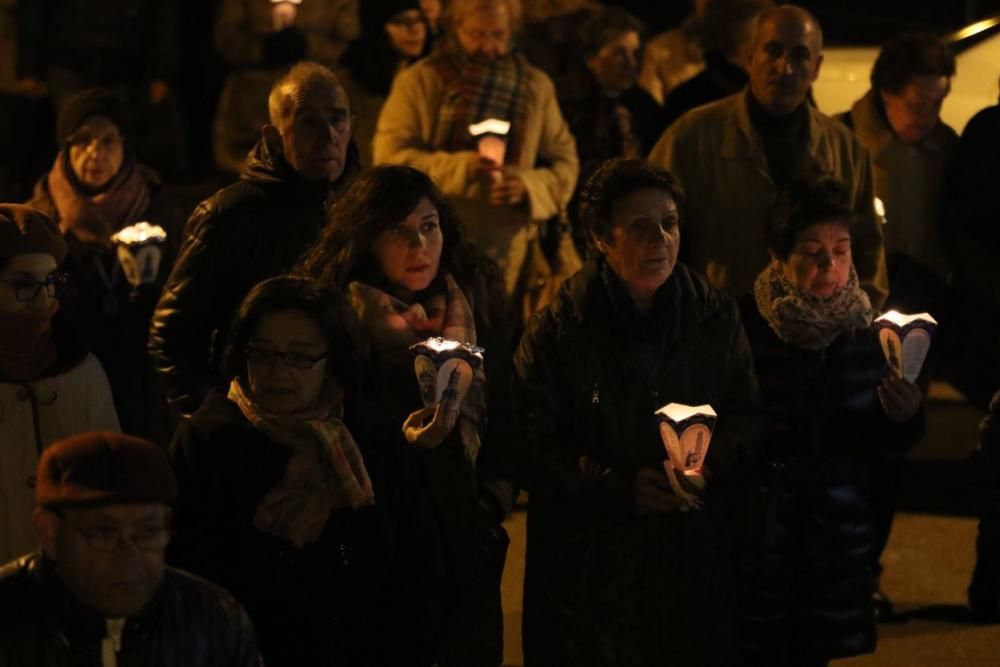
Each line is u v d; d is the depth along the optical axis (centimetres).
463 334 934
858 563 1028
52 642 644
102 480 629
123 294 1288
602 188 983
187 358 1070
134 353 1281
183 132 2412
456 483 872
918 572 1436
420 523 801
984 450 1097
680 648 972
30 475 861
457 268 962
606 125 1655
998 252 1317
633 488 959
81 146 1298
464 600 877
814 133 1274
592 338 980
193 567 762
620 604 973
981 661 1241
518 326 1539
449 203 962
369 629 788
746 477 1009
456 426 877
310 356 764
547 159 1557
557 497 975
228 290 1059
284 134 1054
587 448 985
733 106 1277
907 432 1010
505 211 1491
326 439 764
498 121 1450
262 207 1058
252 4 1961
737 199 1262
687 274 995
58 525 636
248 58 1967
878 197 1385
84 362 884
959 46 1938
